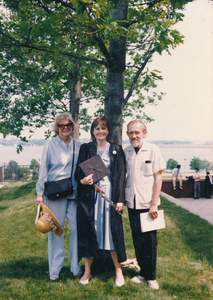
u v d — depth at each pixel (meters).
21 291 3.17
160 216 3.25
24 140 15.34
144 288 3.20
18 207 9.55
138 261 3.36
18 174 20.91
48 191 3.40
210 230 7.65
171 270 3.94
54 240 3.56
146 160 3.26
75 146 3.59
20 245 6.67
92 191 3.23
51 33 5.71
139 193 3.27
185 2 5.20
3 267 4.14
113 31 4.49
